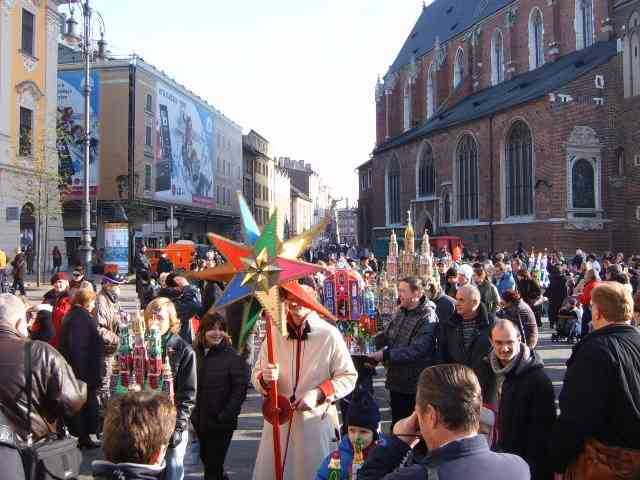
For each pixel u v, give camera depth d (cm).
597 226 3778
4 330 458
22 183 3288
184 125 5697
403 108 6850
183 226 6084
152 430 304
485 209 4488
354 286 1257
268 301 454
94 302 859
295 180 14175
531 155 4022
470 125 4669
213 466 644
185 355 573
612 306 426
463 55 5844
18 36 3266
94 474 304
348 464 415
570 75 3897
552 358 1449
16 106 3259
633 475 388
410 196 5734
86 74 2583
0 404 431
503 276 1700
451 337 685
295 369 511
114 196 4719
